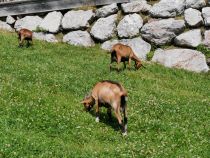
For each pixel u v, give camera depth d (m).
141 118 18.67
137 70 29.41
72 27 39.03
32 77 23.41
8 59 27.98
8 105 17.52
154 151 14.91
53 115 17.20
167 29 35.09
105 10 38.59
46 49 34.06
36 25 40.75
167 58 33.59
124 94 16.50
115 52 28.33
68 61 30.22
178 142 16.28
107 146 15.34
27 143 14.06
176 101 22.45
